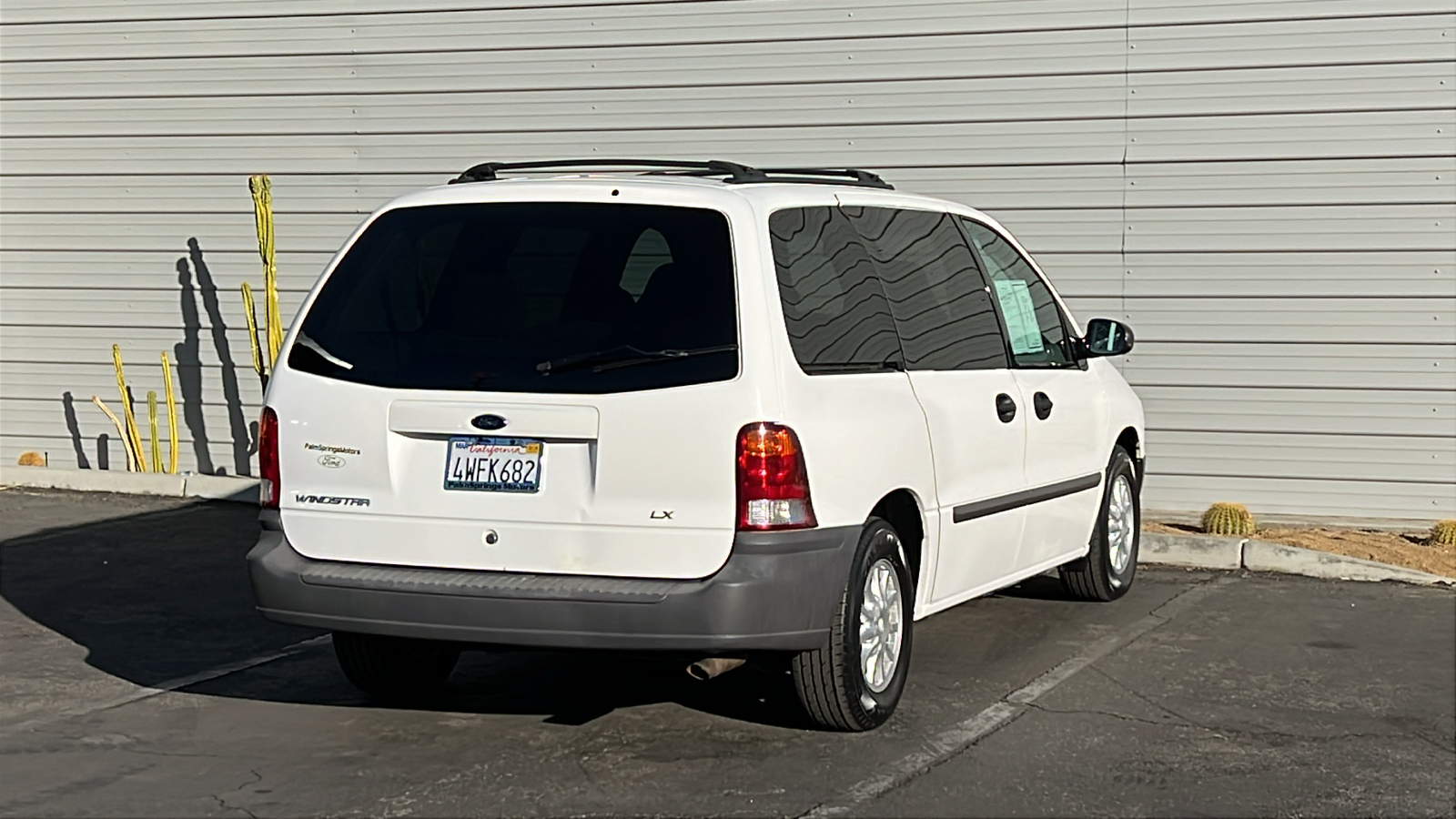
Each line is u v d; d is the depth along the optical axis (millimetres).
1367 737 6098
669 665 7164
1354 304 10453
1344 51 10328
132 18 12383
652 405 5461
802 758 5746
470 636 5523
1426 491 10438
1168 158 10641
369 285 5945
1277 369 10602
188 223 12422
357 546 5734
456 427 5617
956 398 6625
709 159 11375
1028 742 5977
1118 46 10656
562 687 6793
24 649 7453
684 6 11320
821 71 11133
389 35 11891
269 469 5895
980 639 7676
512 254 5828
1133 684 6832
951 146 10969
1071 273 10867
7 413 12906
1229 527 10156
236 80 12227
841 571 5668
